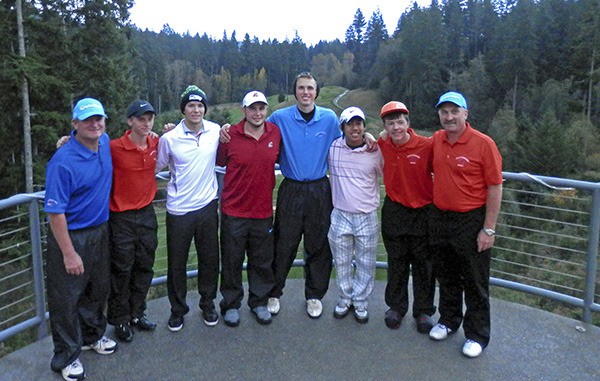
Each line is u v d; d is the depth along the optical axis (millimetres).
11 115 14539
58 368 2902
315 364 3055
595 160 28203
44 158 15328
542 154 28359
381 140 3312
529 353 3162
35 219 3244
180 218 3283
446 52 51844
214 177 3416
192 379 2910
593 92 38406
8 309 6516
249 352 3189
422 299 3426
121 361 3078
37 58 14414
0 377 2906
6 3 14430
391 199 3346
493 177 2889
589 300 3469
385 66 65062
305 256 3668
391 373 2961
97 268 2928
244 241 3506
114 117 17672
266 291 3598
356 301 3541
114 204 3086
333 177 3490
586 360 3086
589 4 41844
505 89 45031
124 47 18969
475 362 3066
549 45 45469
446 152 3000
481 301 3090
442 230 3090
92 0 17234
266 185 3422
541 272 6906
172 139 3219
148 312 3711
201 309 3596
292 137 3422
